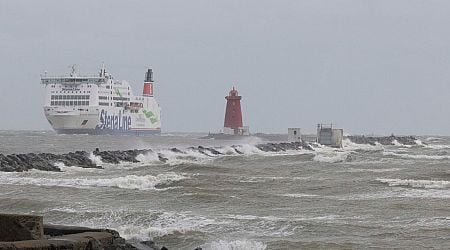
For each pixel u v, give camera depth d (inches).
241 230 1259.2
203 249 1095.6
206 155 4301.2
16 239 681.0
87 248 717.3
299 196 1863.9
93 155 3307.1
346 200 1774.1
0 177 2311.8
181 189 1961.1
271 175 2650.1
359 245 1117.7
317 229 1275.8
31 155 2940.5
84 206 1537.9
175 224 1306.6
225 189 2011.6
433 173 2714.1
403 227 1304.1
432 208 1600.6
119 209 1497.3
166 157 3863.2
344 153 4468.5
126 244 829.8
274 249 1086.4
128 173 2625.5
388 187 2149.4
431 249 1091.9
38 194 1788.9
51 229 844.0
